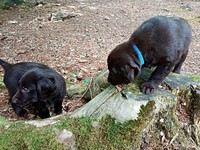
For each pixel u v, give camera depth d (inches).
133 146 22.3
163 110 23.9
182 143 24.9
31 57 51.6
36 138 22.6
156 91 25.0
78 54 52.9
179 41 26.4
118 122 22.7
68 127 23.1
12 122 25.2
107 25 71.6
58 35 63.1
